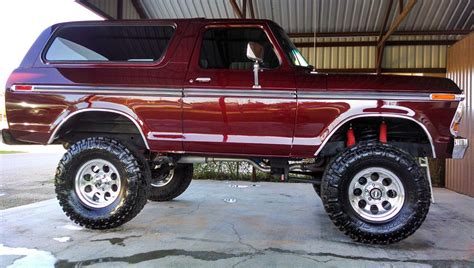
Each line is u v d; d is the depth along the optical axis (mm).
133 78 3953
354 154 3590
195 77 3885
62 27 4250
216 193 6504
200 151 3947
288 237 3816
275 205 5473
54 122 3990
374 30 8500
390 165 3549
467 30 8156
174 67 3965
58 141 4312
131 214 3904
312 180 4176
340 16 8273
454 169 7363
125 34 4172
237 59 4031
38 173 10602
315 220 4551
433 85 3641
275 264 3059
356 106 3648
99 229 3951
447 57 8250
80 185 3982
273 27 3998
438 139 3598
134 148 4043
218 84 3830
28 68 4109
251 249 3428
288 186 7441
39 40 4230
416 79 3709
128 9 8172
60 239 3670
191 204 5457
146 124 3926
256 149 3854
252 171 8172
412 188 3527
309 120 3717
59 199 3953
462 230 4191
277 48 3885
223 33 4039
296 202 5730
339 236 3863
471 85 6816
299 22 8531
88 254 3252
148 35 4129
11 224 4230
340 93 3670
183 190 5609
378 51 8555
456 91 3596
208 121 3846
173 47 4020
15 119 4035
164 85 3891
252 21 3992
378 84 3674
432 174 7969
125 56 4129
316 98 3699
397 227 3496
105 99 3932
